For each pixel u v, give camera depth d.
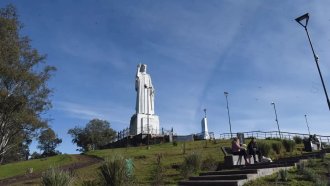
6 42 40.47
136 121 63.66
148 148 41.44
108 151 42.62
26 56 41.94
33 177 26.89
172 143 46.78
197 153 21.58
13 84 40.62
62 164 34.41
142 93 66.81
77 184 18.09
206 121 74.44
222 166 20.72
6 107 39.78
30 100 42.25
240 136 31.02
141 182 18.56
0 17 40.94
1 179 28.33
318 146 33.41
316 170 15.95
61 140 86.12
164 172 20.88
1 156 41.75
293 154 28.59
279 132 47.28
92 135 85.19
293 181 14.06
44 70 43.31
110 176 14.16
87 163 33.09
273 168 15.97
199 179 16.50
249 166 18.42
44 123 42.38
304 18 26.27
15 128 41.94
